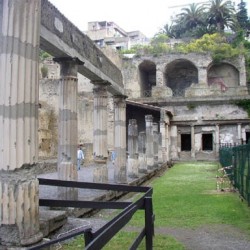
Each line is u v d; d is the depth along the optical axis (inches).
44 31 365.1
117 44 2901.1
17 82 258.1
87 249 119.6
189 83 1993.1
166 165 1346.0
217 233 368.8
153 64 1918.1
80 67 494.9
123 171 714.2
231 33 2364.7
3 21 260.7
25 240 254.4
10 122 255.9
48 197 484.1
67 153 435.8
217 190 680.4
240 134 1582.2
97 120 619.5
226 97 1590.8
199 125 1627.7
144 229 233.8
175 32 2738.7
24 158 260.5
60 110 442.6
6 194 254.8
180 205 522.0
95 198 485.7
